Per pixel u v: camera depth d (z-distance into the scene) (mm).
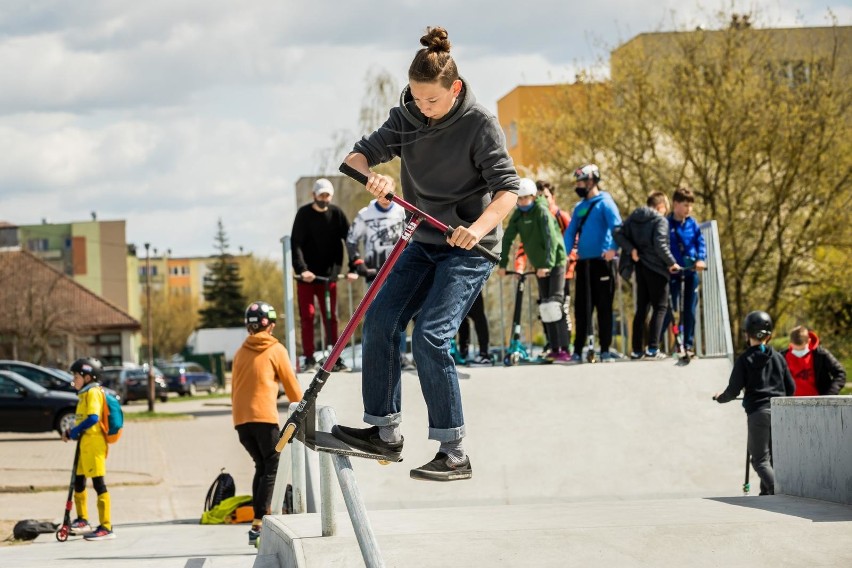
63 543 9672
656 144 26969
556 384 9883
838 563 4602
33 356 50812
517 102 42875
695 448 9406
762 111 24453
